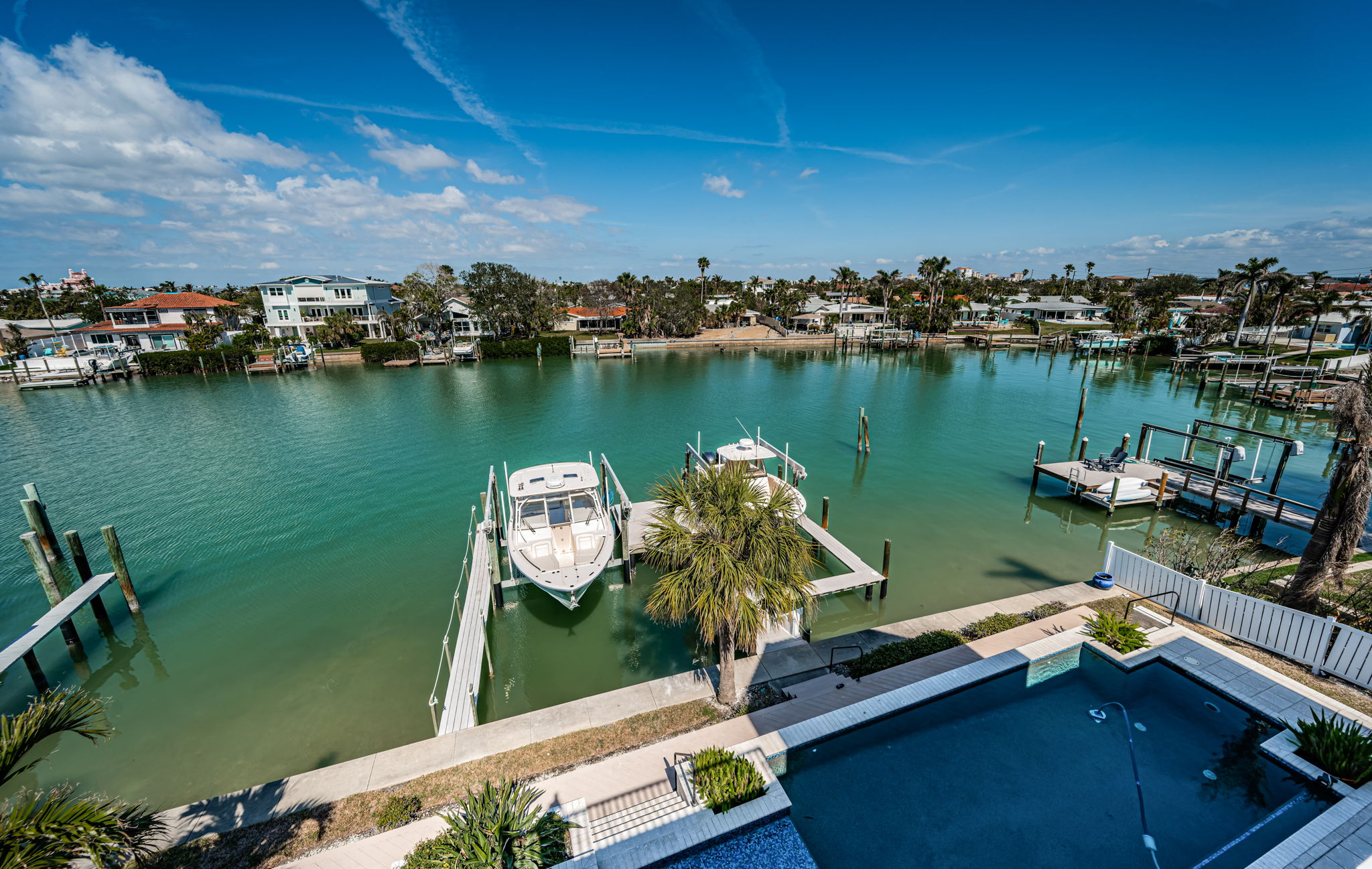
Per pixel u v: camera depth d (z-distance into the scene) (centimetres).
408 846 866
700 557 1073
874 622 1720
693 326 9694
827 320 10125
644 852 811
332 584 1986
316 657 1599
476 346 7569
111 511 2612
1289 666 1210
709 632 1084
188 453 3472
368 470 3161
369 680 1505
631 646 1628
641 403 4909
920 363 7175
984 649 1313
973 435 3806
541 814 859
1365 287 9131
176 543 2295
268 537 2353
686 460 2962
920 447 3534
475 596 1767
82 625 1762
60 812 611
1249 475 2917
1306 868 759
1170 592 1471
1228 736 1047
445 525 2472
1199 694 1154
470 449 3562
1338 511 1312
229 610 1827
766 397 5138
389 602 1873
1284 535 2241
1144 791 939
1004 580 1945
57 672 1556
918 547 2188
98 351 6488
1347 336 6544
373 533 2391
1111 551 1631
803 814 904
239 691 1467
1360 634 1118
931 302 9231
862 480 2950
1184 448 3080
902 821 891
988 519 2453
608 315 10844
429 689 1473
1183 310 9819
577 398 5131
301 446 3612
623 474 3109
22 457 3406
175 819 927
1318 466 3105
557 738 1093
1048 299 11325
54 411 4603
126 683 1505
